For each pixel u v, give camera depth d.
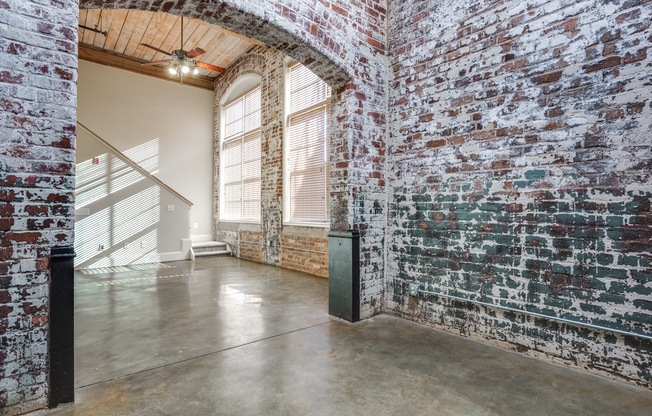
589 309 2.20
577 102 2.25
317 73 3.26
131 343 2.73
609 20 2.12
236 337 2.85
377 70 3.40
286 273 5.77
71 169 1.83
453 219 2.92
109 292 4.45
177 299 4.09
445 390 2.02
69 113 1.82
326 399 1.92
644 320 1.99
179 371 2.26
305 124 5.90
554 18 2.36
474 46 2.79
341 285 3.30
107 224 6.41
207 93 8.85
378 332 2.95
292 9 2.76
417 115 3.20
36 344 1.75
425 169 3.13
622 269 2.07
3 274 1.66
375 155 3.38
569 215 2.28
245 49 7.34
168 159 8.28
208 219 8.84
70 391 1.85
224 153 8.68
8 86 1.66
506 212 2.59
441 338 2.82
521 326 2.53
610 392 1.98
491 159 2.68
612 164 2.11
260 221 7.03
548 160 2.38
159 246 6.99
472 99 2.80
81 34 6.72
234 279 5.28
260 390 2.02
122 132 7.66
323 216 5.50
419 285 3.17
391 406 1.86
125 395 1.96
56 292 1.79
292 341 2.76
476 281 2.76
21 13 1.70
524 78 2.50
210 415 1.77
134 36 6.78
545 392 1.99
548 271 2.38
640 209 2.01
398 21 3.39
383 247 3.45
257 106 7.50
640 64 2.01
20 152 1.69
